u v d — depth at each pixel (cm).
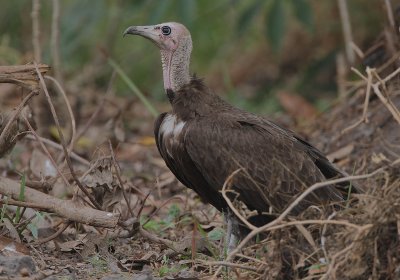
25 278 976
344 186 1151
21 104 1130
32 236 1152
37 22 1705
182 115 1175
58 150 1573
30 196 1122
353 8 2322
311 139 1653
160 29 1259
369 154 1447
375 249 909
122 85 2391
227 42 2544
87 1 2134
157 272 1080
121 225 1144
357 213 949
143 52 2502
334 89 2317
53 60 1872
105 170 1162
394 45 1539
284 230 934
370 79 1016
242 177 1121
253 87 2548
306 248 954
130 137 1889
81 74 2339
